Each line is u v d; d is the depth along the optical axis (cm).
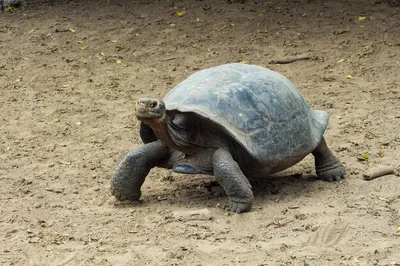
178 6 1945
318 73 1509
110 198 942
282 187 957
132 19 1864
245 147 851
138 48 1688
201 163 885
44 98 1413
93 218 880
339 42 1672
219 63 1583
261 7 1912
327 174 975
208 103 865
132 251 782
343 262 742
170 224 847
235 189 862
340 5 1903
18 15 1948
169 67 1571
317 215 855
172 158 913
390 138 1142
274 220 845
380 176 974
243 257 760
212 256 764
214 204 904
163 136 852
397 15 1819
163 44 1705
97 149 1150
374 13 1839
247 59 1600
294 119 905
